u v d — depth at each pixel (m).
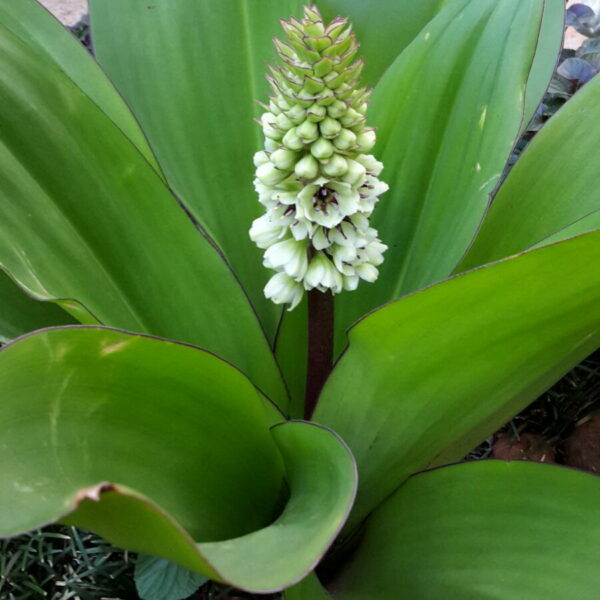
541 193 0.33
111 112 0.34
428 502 0.29
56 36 0.34
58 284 0.28
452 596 0.27
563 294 0.23
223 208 0.38
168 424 0.26
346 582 0.31
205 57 0.38
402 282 0.36
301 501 0.26
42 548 0.37
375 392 0.28
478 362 0.26
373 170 0.27
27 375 0.22
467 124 0.34
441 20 0.35
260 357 0.33
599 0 0.71
